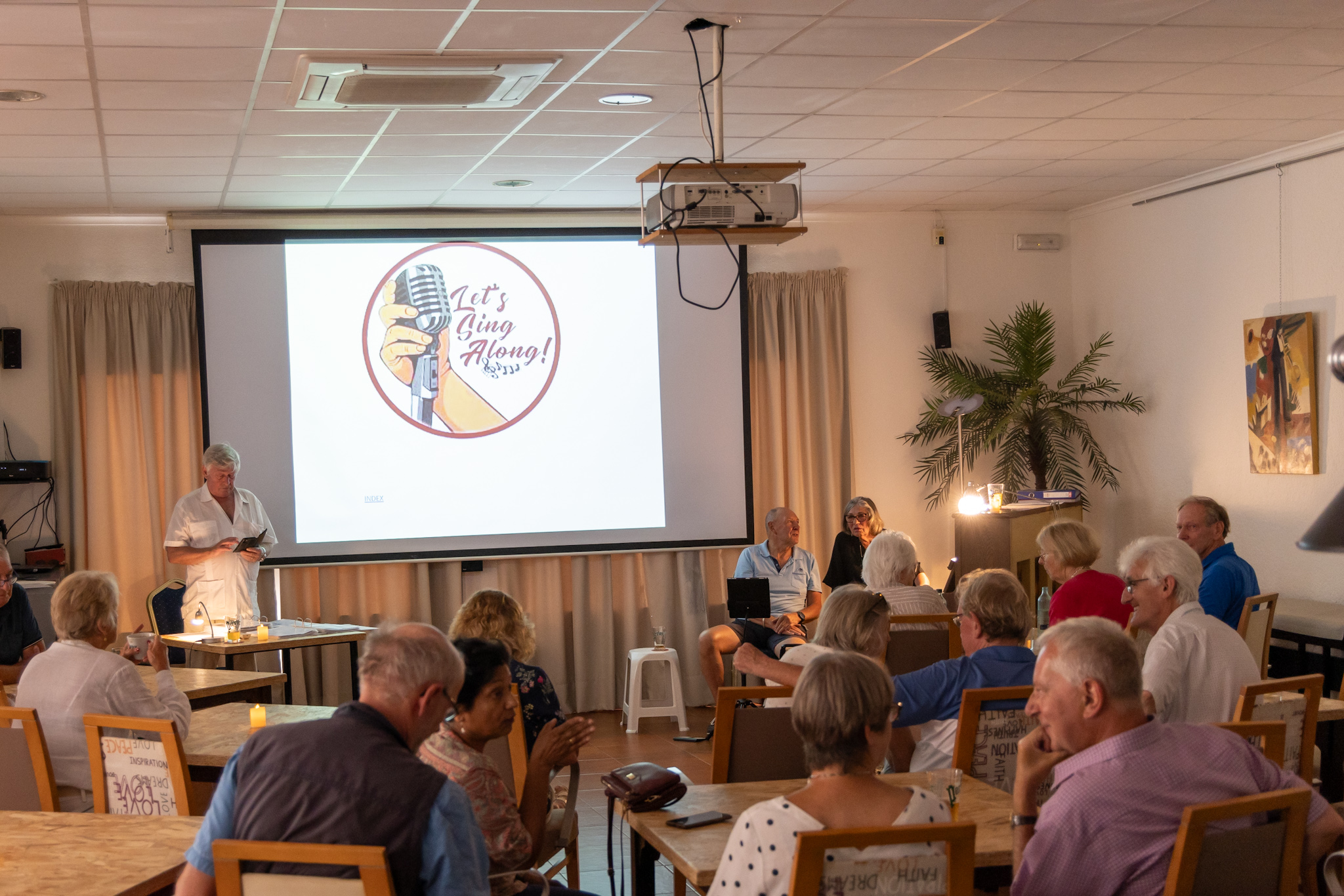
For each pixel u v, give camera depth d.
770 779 2.85
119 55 3.99
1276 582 6.64
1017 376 7.70
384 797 1.84
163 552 6.81
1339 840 2.08
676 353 7.43
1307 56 4.59
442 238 7.18
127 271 6.88
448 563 7.23
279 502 6.94
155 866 2.17
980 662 2.92
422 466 7.14
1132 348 7.74
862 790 1.85
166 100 4.56
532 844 2.55
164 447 6.84
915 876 1.74
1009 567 6.94
